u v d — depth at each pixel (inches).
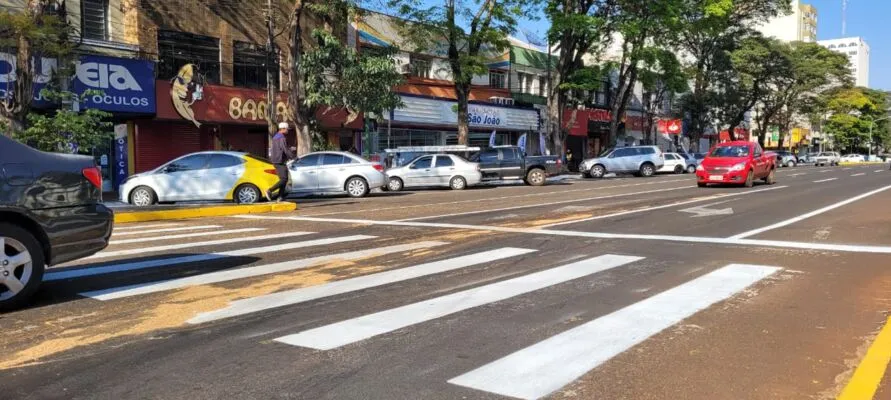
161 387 153.3
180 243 379.9
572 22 1196.5
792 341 186.9
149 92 826.2
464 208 600.7
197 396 147.7
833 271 287.6
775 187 863.1
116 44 816.9
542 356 173.5
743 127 2711.6
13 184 221.0
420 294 246.1
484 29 1080.8
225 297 241.4
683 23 1331.2
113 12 828.0
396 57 1215.6
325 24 1015.0
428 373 161.5
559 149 1323.8
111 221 253.1
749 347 181.3
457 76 1089.4
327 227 455.2
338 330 198.2
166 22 872.3
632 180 1170.0
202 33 911.7
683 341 186.5
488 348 180.5
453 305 228.5
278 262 313.9
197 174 633.6
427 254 335.6
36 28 564.4
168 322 208.2
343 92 905.5
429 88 1295.5
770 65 2089.1
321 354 176.1
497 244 367.9
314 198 796.6
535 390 150.3
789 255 329.1
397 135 1257.4
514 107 1469.0
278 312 220.1
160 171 637.3
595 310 220.8
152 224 488.4
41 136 558.6
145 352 178.7
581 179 1274.6
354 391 150.4
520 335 192.4
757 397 146.9
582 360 170.4
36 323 207.3
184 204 627.8
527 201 677.9
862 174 1358.3
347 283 265.4
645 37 1371.8
